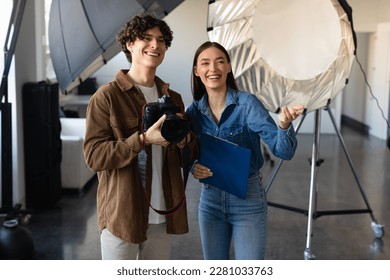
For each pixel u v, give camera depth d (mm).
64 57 3033
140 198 1803
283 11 2730
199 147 2078
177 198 1904
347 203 4883
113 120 1750
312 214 3391
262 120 1962
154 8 2629
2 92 3621
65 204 4754
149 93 1876
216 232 2154
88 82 7902
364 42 9953
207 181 2105
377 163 6828
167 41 1834
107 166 1713
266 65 2764
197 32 8469
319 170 6352
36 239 3775
